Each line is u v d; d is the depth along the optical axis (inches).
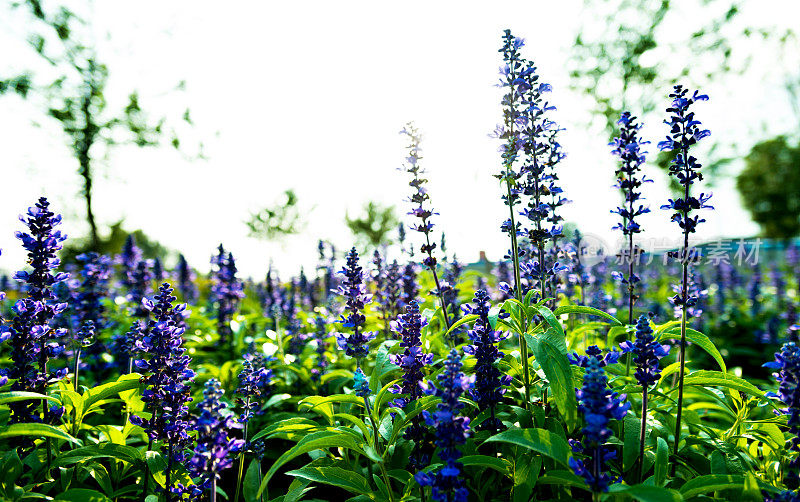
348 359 295.0
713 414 235.0
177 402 160.1
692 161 162.7
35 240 176.9
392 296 283.4
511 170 196.1
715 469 151.4
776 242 938.7
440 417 123.9
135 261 427.2
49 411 171.3
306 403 180.4
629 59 1128.8
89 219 976.3
